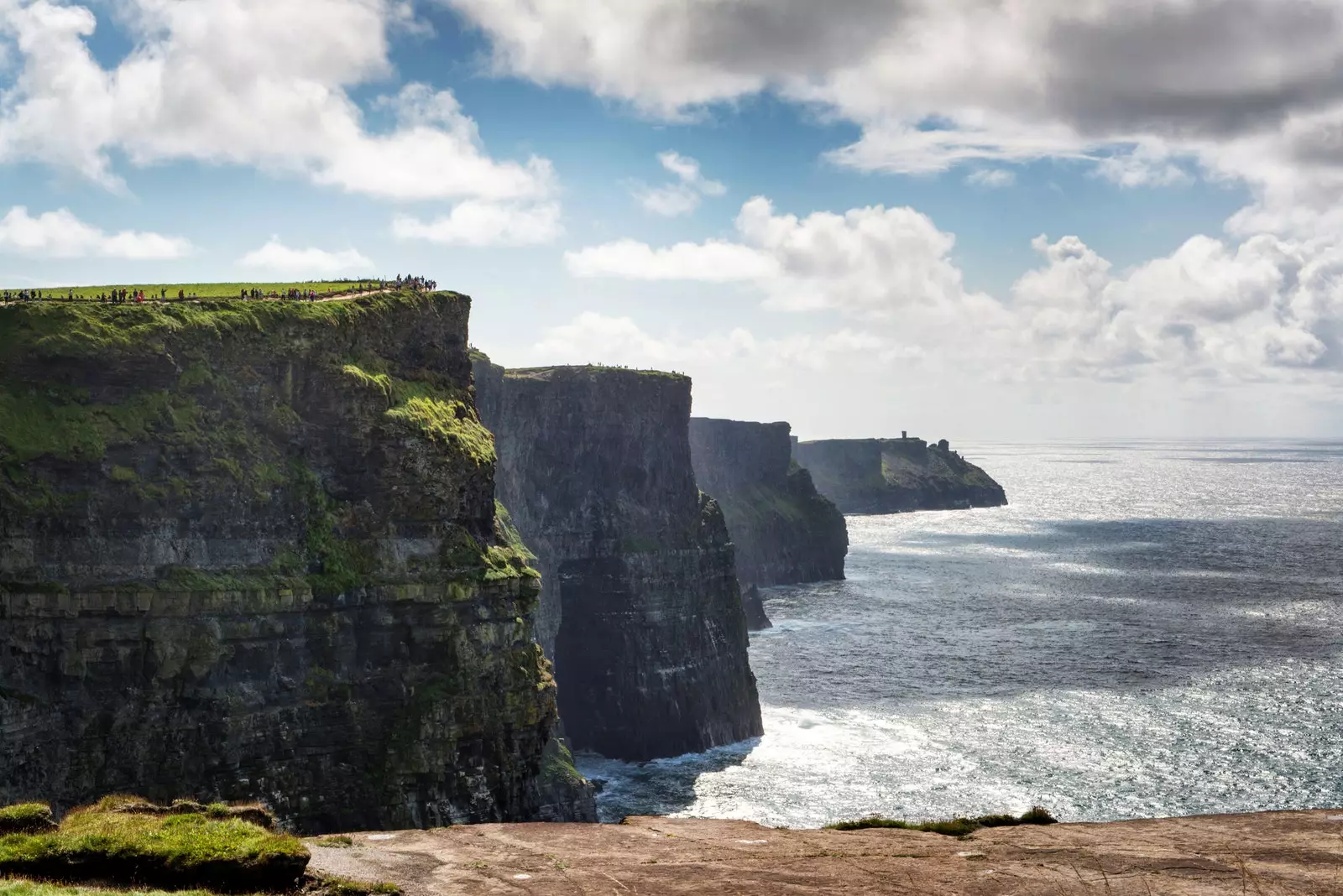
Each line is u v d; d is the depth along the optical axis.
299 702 81.88
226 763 78.25
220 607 79.00
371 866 41.81
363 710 84.31
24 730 71.94
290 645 82.31
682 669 166.12
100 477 77.31
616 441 172.75
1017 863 39.28
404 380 94.50
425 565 87.88
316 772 82.31
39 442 76.06
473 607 88.94
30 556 74.38
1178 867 37.25
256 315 86.88
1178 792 128.12
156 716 76.62
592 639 165.75
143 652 76.56
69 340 78.81
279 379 86.81
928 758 145.38
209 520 80.81
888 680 190.00
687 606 172.25
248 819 47.72
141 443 79.06
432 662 86.81
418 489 88.75
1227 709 165.12
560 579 167.75
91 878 38.69
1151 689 178.62
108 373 79.69
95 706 75.25
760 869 40.22
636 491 175.12
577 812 121.75
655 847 44.50
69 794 73.44
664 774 146.75
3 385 77.62
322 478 87.56
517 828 48.12
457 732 85.69
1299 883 35.03
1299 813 42.84
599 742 162.38
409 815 83.12
